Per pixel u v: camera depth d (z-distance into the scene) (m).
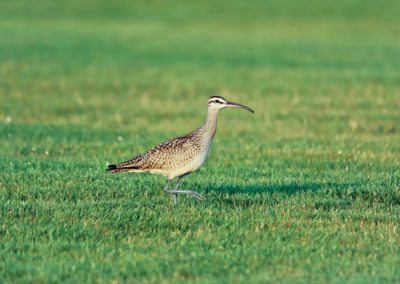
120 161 17.86
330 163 17.94
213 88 32.72
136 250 11.09
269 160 18.44
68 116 26.16
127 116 26.47
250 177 16.20
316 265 10.55
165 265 10.47
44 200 13.68
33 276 10.02
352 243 11.53
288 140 22.02
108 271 10.23
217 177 16.05
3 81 32.66
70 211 12.75
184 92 31.77
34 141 20.89
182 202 13.73
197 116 26.92
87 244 11.22
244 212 13.02
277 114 26.86
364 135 22.73
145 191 14.44
